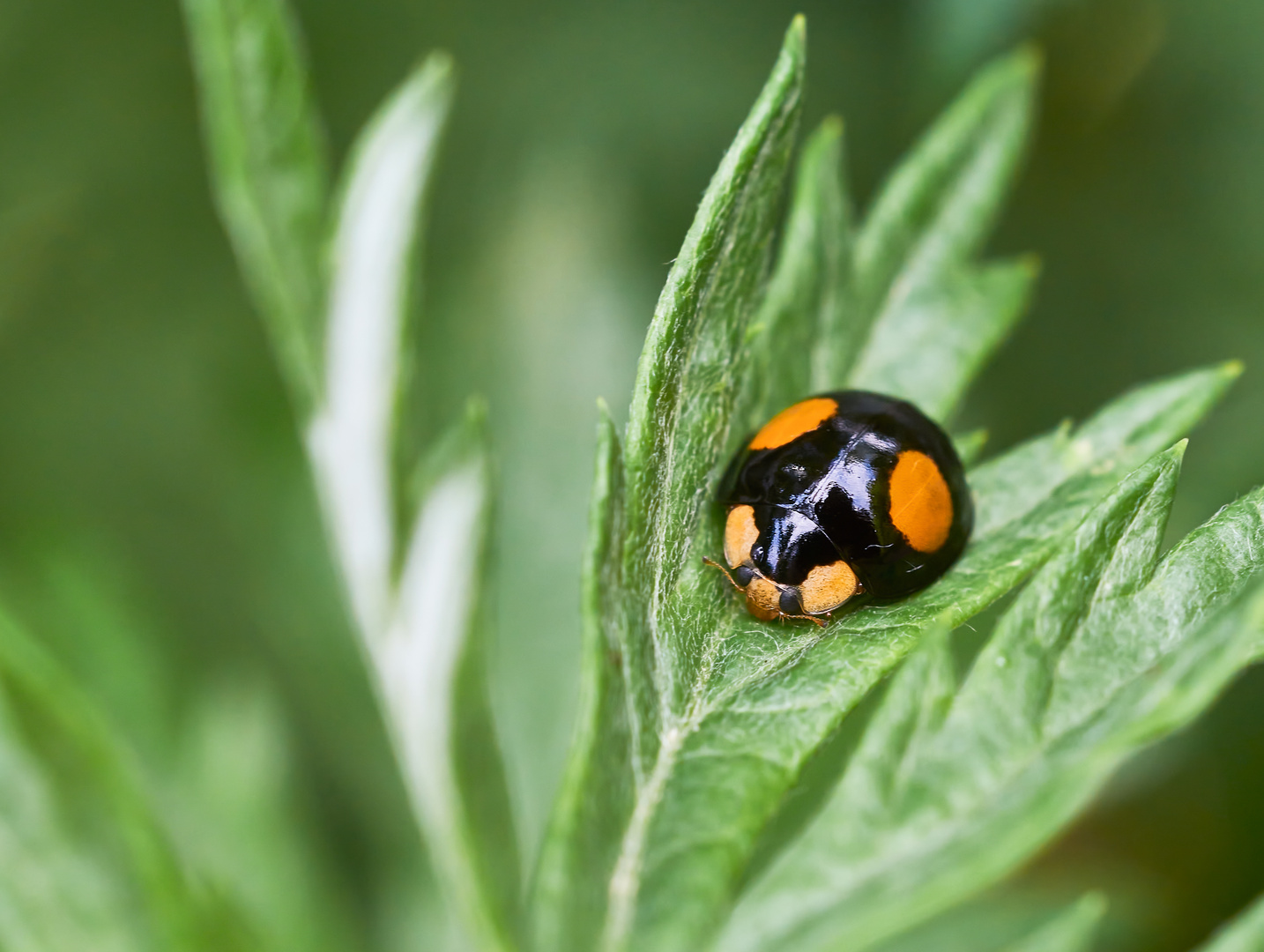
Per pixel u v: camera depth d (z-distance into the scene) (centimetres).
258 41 8
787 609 8
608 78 11
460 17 11
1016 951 8
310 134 8
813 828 7
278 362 11
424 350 10
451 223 11
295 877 9
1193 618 7
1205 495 10
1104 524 7
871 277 8
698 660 8
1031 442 8
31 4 10
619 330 10
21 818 8
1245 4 10
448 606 8
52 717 8
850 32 10
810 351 8
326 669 10
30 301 10
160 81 10
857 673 7
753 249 8
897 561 8
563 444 10
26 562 10
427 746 8
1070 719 7
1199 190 10
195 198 11
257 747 10
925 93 10
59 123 10
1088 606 7
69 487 10
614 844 7
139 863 8
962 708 7
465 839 8
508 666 10
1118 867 9
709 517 8
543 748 10
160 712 10
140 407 11
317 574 10
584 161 10
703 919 7
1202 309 10
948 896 7
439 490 8
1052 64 10
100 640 10
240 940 8
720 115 10
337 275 8
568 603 10
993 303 8
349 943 9
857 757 7
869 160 10
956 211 8
